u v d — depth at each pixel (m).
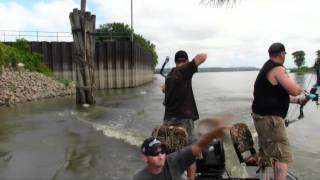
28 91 25.53
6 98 22.34
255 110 5.80
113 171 8.00
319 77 6.17
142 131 12.57
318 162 9.04
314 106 19.83
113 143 10.62
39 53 36.41
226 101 25.84
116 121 15.05
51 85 29.45
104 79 39.78
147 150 3.63
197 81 76.44
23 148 10.06
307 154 9.81
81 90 21.20
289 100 5.86
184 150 3.75
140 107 20.86
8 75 27.06
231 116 3.85
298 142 11.23
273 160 5.71
